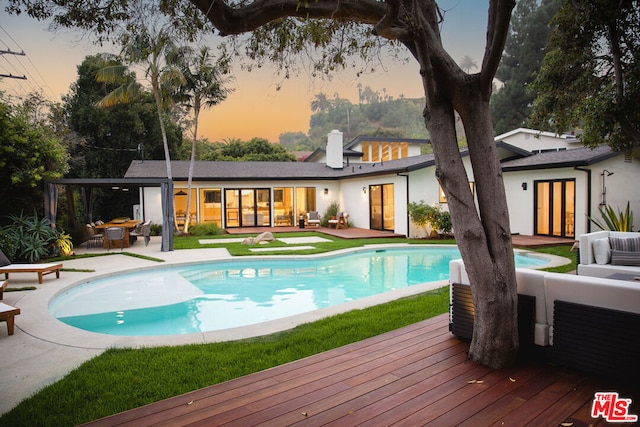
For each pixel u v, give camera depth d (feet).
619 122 24.38
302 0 10.61
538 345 11.60
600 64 26.21
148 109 76.18
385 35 10.31
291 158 113.39
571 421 8.32
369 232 52.75
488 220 11.08
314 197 64.23
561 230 43.65
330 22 13.98
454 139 11.19
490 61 10.21
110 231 41.29
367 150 80.69
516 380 10.29
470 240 11.03
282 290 26.99
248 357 12.51
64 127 68.33
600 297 10.28
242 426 8.32
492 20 10.55
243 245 43.42
